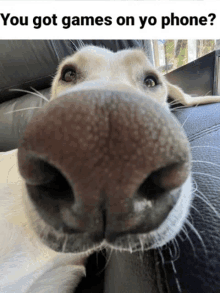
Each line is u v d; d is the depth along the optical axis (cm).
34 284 89
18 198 92
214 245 37
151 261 39
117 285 47
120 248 36
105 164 24
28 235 87
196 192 51
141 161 24
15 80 201
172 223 39
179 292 33
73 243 36
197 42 390
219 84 182
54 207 33
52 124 24
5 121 196
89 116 24
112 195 26
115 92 27
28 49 185
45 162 27
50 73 192
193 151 69
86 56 93
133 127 24
